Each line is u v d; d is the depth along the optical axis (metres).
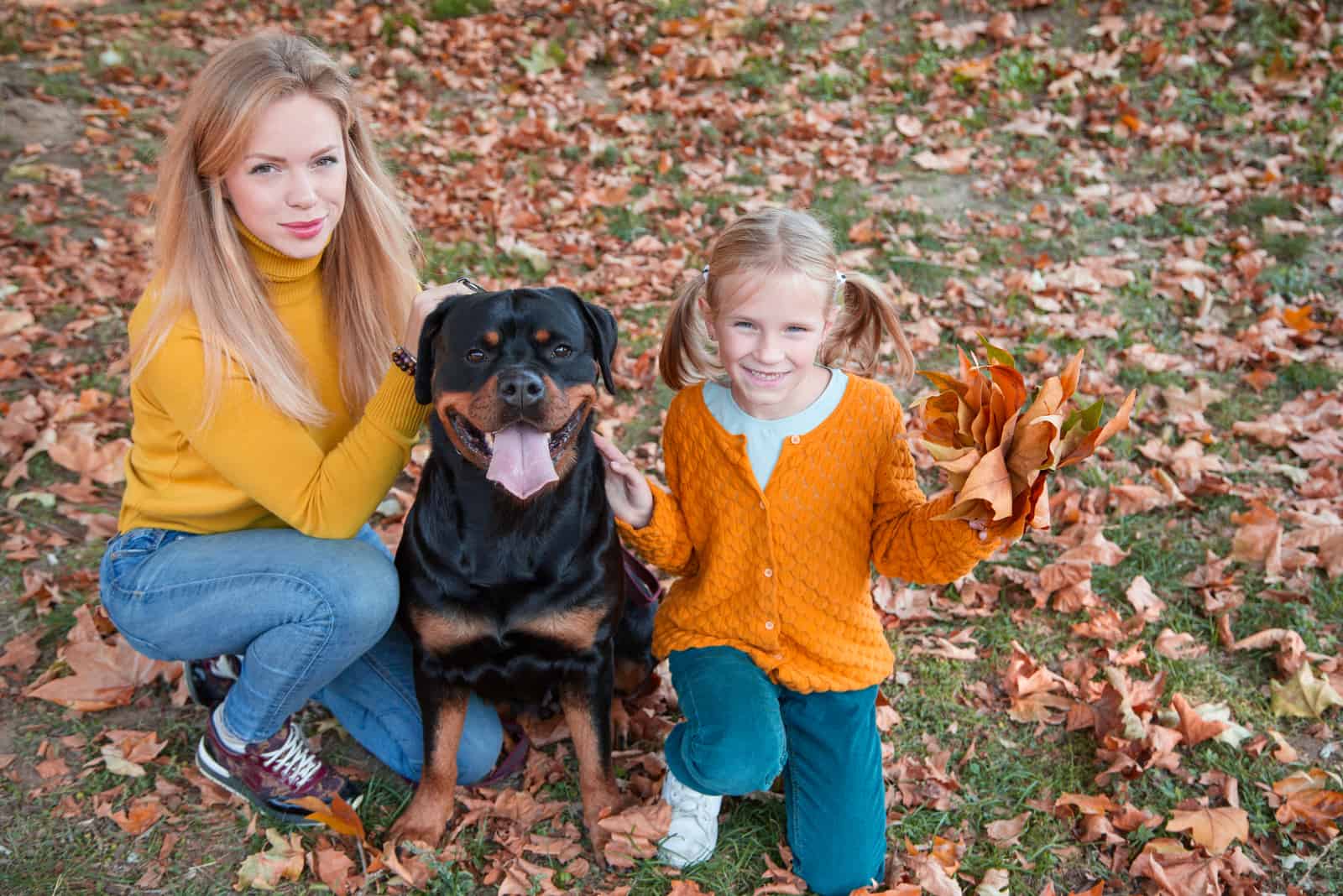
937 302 4.82
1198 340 4.52
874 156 6.05
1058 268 5.00
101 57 7.38
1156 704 2.91
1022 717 2.90
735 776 2.26
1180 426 4.03
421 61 7.52
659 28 7.55
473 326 2.22
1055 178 5.74
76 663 2.96
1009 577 3.40
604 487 2.50
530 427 2.17
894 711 2.90
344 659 2.40
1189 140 5.90
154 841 2.51
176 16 8.20
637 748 2.85
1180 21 6.80
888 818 2.60
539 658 2.45
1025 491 1.92
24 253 5.30
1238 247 5.08
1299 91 6.17
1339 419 3.98
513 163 6.19
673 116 6.57
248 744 2.46
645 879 2.42
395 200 2.73
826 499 2.44
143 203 5.74
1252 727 2.86
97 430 4.09
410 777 2.66
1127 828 2.56
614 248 5.34
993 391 1.95
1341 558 3.35
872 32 7.25
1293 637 3.06
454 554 2.33
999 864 2.49
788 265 2.27
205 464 2.43
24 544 3.53
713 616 2.50
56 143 6.43
